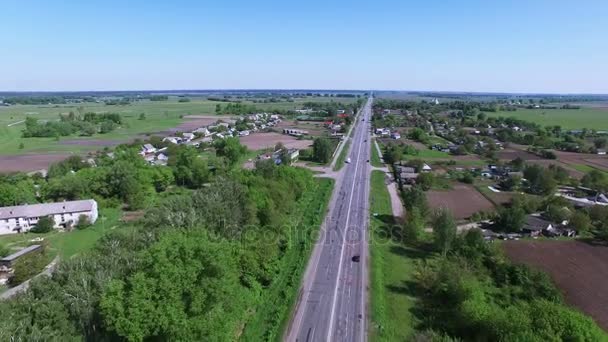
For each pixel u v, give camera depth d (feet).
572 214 287.07
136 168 379.55
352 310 183.93
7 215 286.87
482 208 339.16
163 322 127.24
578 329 136.36
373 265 229.04
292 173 352.90
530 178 405.59
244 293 187.62
